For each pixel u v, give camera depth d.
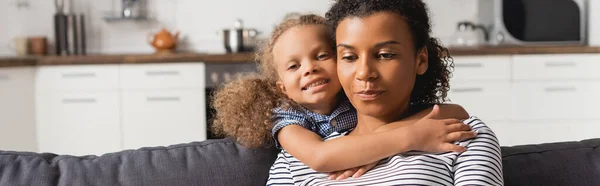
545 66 3.95
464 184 0.98
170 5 4.59
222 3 4.60
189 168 1.20
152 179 1.18
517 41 4.24
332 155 1.05
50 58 3.82
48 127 3.85
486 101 3.95
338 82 1.15
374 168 1.06
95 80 3.85
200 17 4.60
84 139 3.88
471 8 4.66
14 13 4.50
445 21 4.65
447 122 1.05
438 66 1.16
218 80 3.90
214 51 4.60
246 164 1.21
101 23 4.55
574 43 4.25
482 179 0.98
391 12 1.01
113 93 3.87
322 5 4.61
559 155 1.21
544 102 3.97
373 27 1.00
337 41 1.04
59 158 1.24
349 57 1.03
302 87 1.15
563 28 4.23
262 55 1.27
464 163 1.01
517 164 1.18
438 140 1.02
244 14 4.60
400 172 1.01
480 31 4.56
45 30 4.52
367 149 1.03
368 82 1.01
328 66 1.14
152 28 4.58
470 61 3.92
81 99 3.86
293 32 1.16
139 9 4.55
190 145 1.27
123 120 3.88
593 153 1.22
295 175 1.12
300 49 1.14
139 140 3.91
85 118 3.87
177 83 3.88
